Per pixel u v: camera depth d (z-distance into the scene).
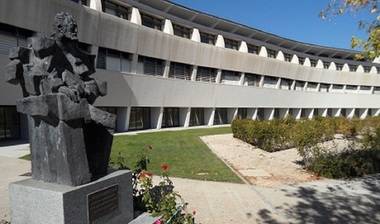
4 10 18.53
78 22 23.22
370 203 8.68
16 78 5.44
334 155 12.91
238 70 42.34
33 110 5.18
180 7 33.75
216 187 9.82
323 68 58.09
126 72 28.34
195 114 39.31
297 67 52.72
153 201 6.68
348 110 65.94
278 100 50.22
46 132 5.39
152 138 22.72
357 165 12.33
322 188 10.16
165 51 32.09
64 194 4.89
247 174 11.91
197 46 35.88
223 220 7.15
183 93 34.91
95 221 5.41
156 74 32.16
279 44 50.84
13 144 18.64
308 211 7.93
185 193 9.07
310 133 13.77
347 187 10.37
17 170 11.34
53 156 5.34
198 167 12.68
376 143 15.93
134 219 6.20
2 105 19.64
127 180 6.13
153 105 31.64
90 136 5.77
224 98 40.72
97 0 25.36
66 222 4.93
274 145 18.33
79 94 5.52
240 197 8.88
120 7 29.25
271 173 12.20
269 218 7.37
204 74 38.53
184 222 6.20
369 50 6.66
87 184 5.32
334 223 7.18
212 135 25.84
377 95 67.25
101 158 5.89
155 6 32.50
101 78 25.56
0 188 8.88
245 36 44.62
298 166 13.62
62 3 21.73
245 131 21.31
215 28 39.91
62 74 5.53
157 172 11.53
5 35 19.34
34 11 20.08
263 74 46.69
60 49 5.56
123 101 28.19
